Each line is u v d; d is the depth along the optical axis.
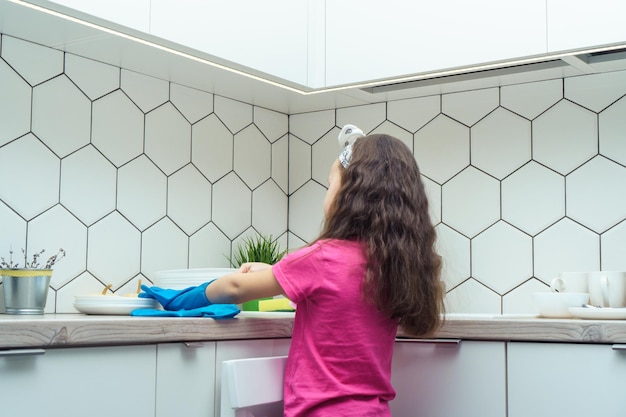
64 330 1.21
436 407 1.60
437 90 2.23
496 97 2.19
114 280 1.99
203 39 1.86
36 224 1.83
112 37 1.78
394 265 1.32
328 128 2.48
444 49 1.97
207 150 2.27
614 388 1.43
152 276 2.09
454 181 2.24
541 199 2.10
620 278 1.71
